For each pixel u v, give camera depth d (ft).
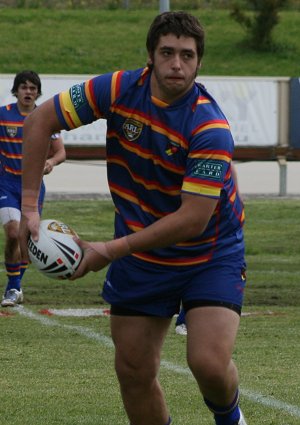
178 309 36.68
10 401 47.44
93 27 309.83
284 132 161.99
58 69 277.44
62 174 185.26
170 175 34.99
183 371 54.49
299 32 309.01
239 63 285.02
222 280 35.29
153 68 34.71
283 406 46.78
